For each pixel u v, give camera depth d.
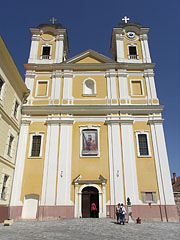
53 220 18.53
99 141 22.14
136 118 23.11
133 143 21.97
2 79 18.31
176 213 19.28
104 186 20.31
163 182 20.42
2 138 18.17
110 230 12.79
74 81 25.22
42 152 21.64
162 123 22.75
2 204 17.97
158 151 21.59
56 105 23.22
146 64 25.67
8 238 10.02
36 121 22.98
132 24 28.53
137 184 20.42
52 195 19.94
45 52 27.55
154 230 13.27
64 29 28.28
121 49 27.33
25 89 22.97
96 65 25.81
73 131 22.62
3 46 17.33
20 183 20.41
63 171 20.78
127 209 19.45
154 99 24.09
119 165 21.03
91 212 19.81
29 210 19.73
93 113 23.36
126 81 25.09
